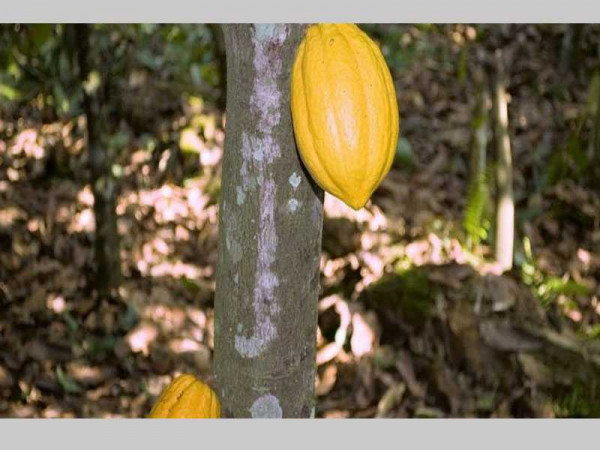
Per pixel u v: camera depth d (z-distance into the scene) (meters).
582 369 4.16
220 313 2.11
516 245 5.29
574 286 4.95
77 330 4.69
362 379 4.15
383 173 1.75
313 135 1.72
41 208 5.86
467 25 8.06
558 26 8.18
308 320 2.10
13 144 6.55
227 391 2.14
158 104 6.67
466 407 4.04
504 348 4.22
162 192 5.93
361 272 4.79
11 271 5.20
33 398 4.30
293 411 2.15
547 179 5.98
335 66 1.71
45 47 6.30
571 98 7.18
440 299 4.42
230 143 1.98
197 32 7.38
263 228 1.97
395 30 7.86
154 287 4.98
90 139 4.66
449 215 5.56
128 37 7.21
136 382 4.40
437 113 6.93
